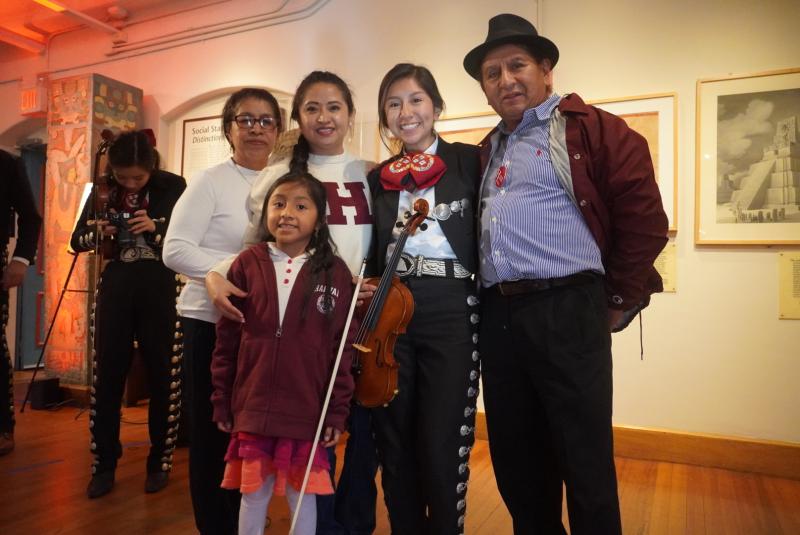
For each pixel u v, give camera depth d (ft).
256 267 5.52
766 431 10.10
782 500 8.63
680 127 10.79
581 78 11.46
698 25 10.69
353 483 6.07
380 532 7.35
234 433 5.27
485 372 5.58
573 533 5.01
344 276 5.56
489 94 5.74
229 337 5.46
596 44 11.35
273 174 6.11
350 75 13.82
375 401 5.20
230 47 15.48
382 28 13.47
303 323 5.27
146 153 8.42
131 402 14.65
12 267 10.37
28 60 18.76
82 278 15.19
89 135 15.20
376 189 6.15
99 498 8.36
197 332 6.01
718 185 10.51
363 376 5.24
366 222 6.05
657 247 5.05
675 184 10.73
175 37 16.17
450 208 5.64
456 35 12.64
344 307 5.45
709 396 10.48
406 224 5.51
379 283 5.33
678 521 7.79
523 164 5.36
